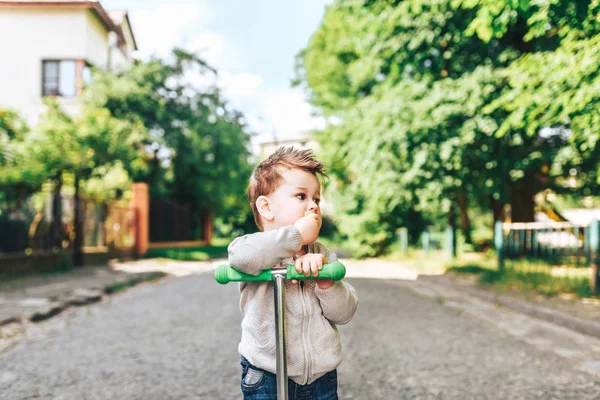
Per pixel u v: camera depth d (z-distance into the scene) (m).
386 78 13.98
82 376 4.62
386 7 9.96
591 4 4.57
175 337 6.15
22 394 4.15
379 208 18.77
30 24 22.33
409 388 4.33
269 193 2.12
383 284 11.98
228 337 6.12
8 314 7.12
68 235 14.86
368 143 13.32
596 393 4.23
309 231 1.97
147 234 21.36
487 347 5.79
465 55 11.59
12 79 22.28
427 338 6.21
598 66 5.30
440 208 15.02
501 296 9.02
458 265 14.73
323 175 2.19
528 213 15.05
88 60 22.50
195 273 14.58
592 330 6.43
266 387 2.11
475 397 4.13
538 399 4.09
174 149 21.64
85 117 15.09
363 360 5.20
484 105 10.72
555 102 6.06
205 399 4.04
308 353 2.08
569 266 10.09
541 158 11.92
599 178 9.52
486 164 12.41
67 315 7.74
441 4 6.94
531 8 5.00
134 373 4.71
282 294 1.90
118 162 16.08
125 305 8.67
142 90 20.47
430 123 11.27
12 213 12.20
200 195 24.70
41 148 13.66
